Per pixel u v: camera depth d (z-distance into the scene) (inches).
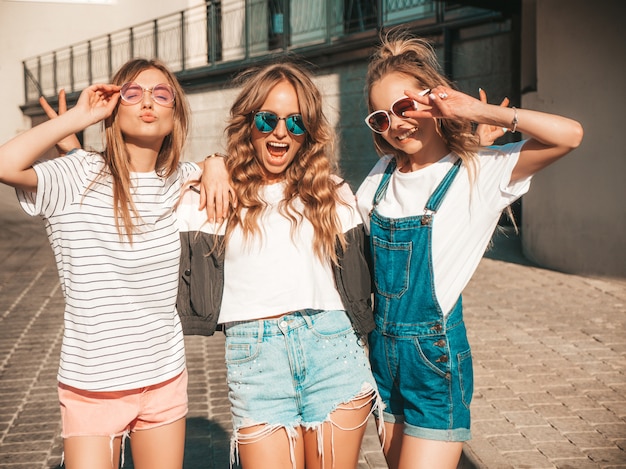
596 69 341.7
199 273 108.4
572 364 227.9
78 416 101.0
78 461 100.3
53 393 217.8
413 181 106.2
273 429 104.1
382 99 105.8
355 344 108.9
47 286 385.7
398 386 107.4
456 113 98.7
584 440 169.6
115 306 100.8
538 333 264.1
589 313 290.7
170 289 105.4
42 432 186.7
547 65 373.7
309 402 105.7
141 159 103.8
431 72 106.4
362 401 107.1
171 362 106.1
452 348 103.3
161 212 104.0
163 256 103.9
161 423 105.4
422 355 104.0
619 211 336.2
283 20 655.1
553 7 366.6
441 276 103.3
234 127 111.9
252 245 106.6
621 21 326.0
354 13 603.8
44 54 991.6
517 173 101.7
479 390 205.2
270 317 105.7
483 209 102.8
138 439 106.5
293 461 104.6
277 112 108.7
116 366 100.8
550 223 379.6
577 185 358.9
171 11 841.5
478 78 492.7
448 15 525.0
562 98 364.2
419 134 104.3
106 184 100.7
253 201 107.8
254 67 123.1
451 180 103.5
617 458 159.8
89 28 948.0
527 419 182.9
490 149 104.6
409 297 105.1
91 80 946.1
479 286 342.6
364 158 573.6
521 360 232.8
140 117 100.2
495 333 265.1
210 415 195.6
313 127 109.5
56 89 980.6
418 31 524.7
